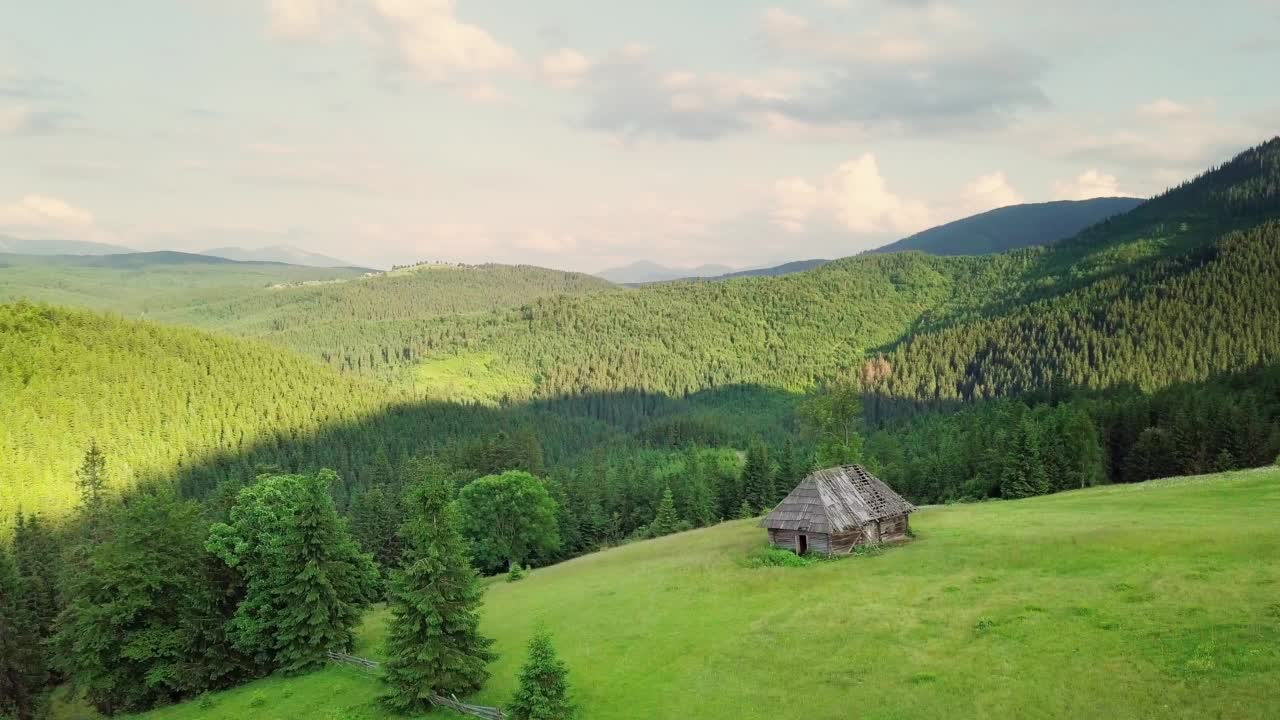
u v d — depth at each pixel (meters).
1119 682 29.53
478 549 89.19
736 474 148.12
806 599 46.97
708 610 48.06
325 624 50.19
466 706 38.34
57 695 63.44
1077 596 39.28
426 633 39.97
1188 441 101.00
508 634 50.56
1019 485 94.12
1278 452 96.06
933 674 33.34
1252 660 28.73
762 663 38.09
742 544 66.69
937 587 45.03
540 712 32.81
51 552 87.19
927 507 79.50
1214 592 36.22
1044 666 32.16
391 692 39.47
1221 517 51.53
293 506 52.47
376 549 91.25
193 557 52.91
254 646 50.75
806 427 104.31
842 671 35.47
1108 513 59.66
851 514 58.16
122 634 49.78
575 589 60.91
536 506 93.25
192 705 46.94
